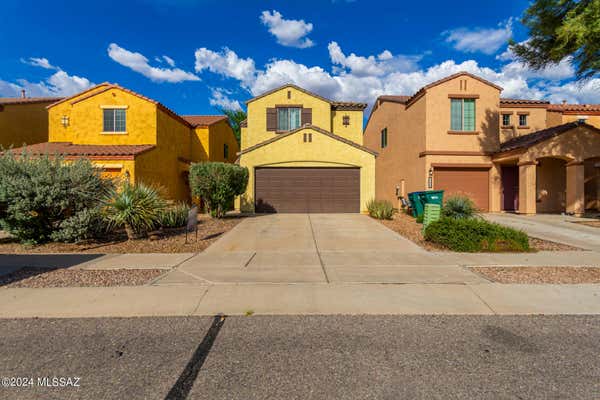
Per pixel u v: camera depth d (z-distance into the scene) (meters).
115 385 2.54
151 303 4.18
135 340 3.26
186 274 5.44
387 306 4.11
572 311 3.96
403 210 16.59
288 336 3.34
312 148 14.95
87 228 8.04
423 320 3.72
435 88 15.23
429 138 15.23
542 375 2.66
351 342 3.21
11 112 17.81
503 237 7.11
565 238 8.73
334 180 15.02
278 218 12.87
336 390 2.47
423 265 6.00
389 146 20.39
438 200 12.03
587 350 3.05
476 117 15.32
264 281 5.07
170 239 8.64
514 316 3.83
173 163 17.53
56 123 15.90
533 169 13.63
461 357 2.94
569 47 10.45
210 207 12.56
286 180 15.02
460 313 3.90
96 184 8.64
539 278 5.21
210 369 2.76
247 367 2.79
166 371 2.73
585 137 13.77
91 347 3.12
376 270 5.68
